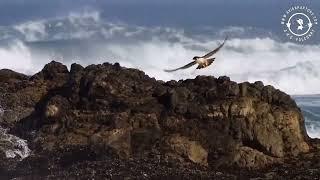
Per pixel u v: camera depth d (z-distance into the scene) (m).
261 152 26.19
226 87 27.25
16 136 27.39
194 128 26.45
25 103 28.58
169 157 25.66
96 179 24.55
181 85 28.31
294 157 26.33
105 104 27.11
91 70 28.44
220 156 25.91
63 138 26.50
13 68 51.91
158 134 26.30
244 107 26.59
